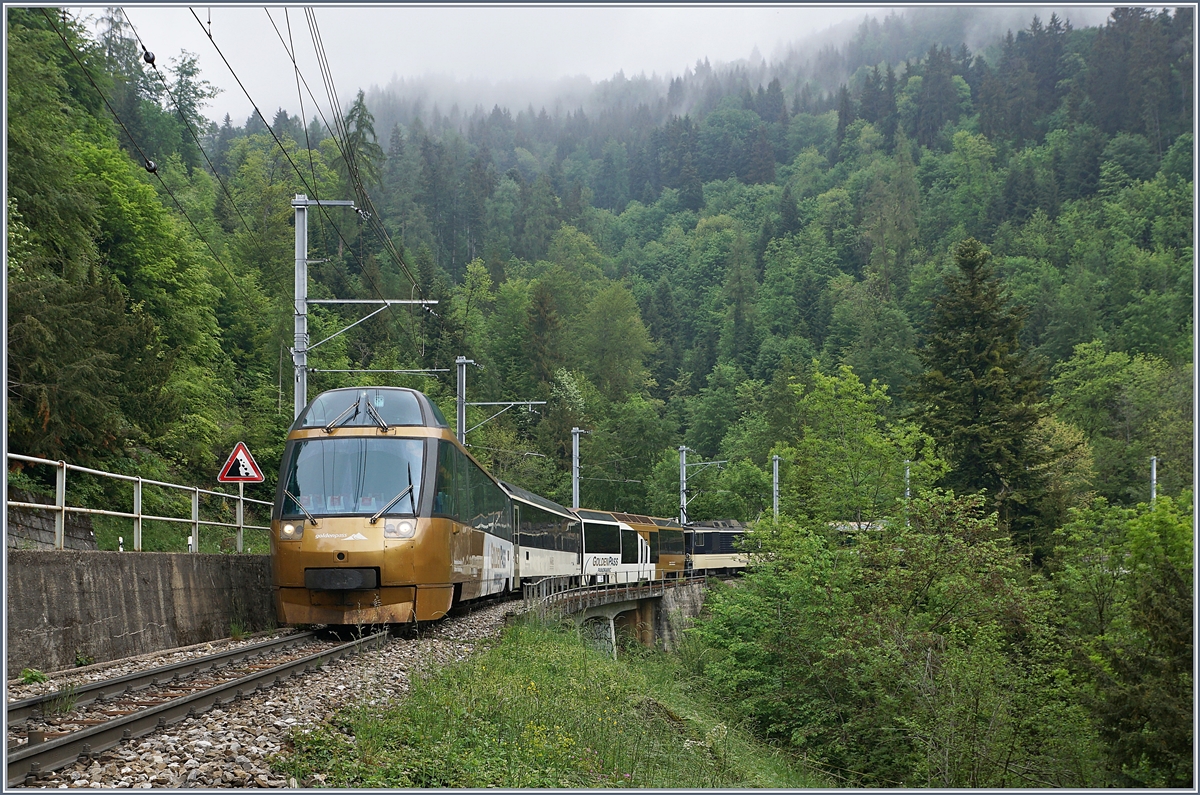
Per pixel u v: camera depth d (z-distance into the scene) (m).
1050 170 138.75
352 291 84.94
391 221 134.75
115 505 25.28
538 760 9.71
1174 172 114.50
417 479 17.06
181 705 8.88
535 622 20.83
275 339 56.97
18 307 19.08
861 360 105.75
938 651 19.14
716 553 63.25
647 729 13.36
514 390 95.69
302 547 16.41
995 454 38.75
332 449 17.19
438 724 9.91
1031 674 19.11
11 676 11.27
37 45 28.97
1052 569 34.06
